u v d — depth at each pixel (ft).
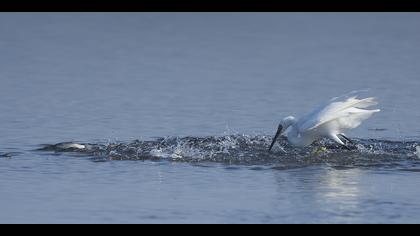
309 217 39.32
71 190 44.14
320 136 53.98
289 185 45.32
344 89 78.28
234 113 67.15
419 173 48.14
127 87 79.41
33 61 95.86
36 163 50.14
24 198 42.57
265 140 56.80
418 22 133.39
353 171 48.62
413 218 39.19
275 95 75.51
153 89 78.38
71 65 93.56
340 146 54.85
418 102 71.87
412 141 56.95
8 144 55.36
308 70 90.43
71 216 39.42
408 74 86.79
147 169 48.85
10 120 63.67
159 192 43.80
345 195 43.29
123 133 59.47
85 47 108.88
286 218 39.14
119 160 51.03
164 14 146.92
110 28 129.29
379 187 44.80
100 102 71.67
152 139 57.36
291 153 53.21
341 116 52.70
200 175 47.52
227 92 76.89
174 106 70.03
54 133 59.21
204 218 39.11
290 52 105.40
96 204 41.50
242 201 42.14
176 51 106.42
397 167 49.62
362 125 62.75
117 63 95.71
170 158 51.52
